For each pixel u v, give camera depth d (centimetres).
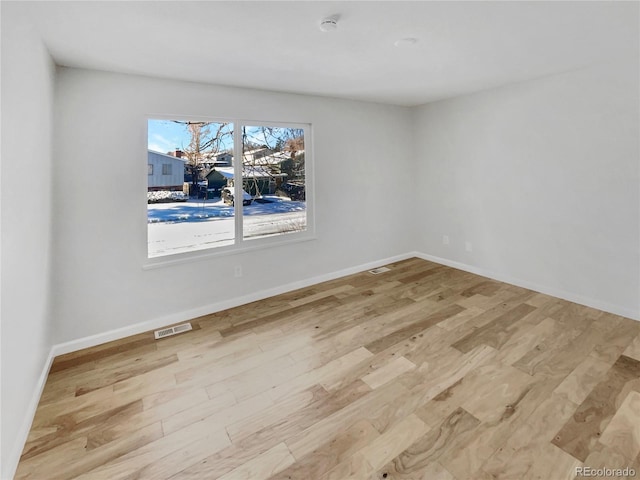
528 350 237
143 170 270
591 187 296
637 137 265
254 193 341
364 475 142
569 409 177
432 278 399
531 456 149
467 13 182
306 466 147
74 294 247
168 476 144
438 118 430
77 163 241
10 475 141
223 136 316
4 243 138
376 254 448
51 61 219
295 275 372
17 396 154
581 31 209
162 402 192
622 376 204
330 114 382
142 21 179
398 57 247
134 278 272
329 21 184
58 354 242
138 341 263
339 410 182
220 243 322
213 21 181
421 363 225
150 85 267
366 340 258
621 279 285
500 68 284
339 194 401
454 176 421
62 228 238
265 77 284
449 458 149
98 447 160
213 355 241
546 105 319
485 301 326
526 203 349
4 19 138
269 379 212
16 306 153
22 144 161
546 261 338
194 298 304
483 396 190
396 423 171
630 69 262
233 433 168
